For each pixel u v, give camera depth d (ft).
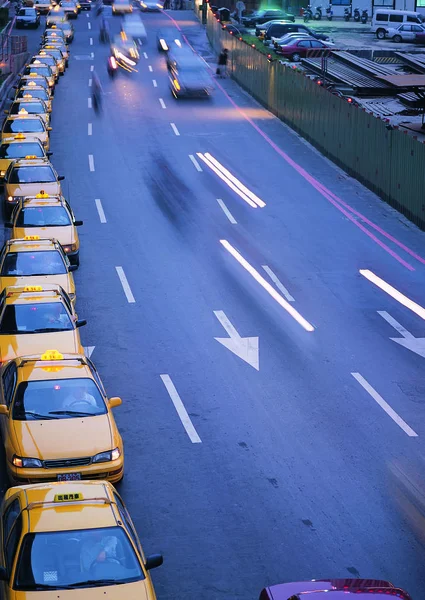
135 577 38.99
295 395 70.23
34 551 39.32
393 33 281.33
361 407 68.39
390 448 62.08
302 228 114.83
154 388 71.26
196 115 177.88
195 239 110.01
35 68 194.90
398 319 86.63
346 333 82.99
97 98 190.70
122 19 312.71
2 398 58.39
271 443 62.44
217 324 84.69
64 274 82.12
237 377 73.41
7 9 300.40
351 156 139.03
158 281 96.07
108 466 52.26
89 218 117.39
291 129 168.45
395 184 123.24
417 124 149.48
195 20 313.94
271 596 38.40
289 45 234.17
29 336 68.59
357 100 180.14
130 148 151.94
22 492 43.57
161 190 129.59
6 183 111.96
